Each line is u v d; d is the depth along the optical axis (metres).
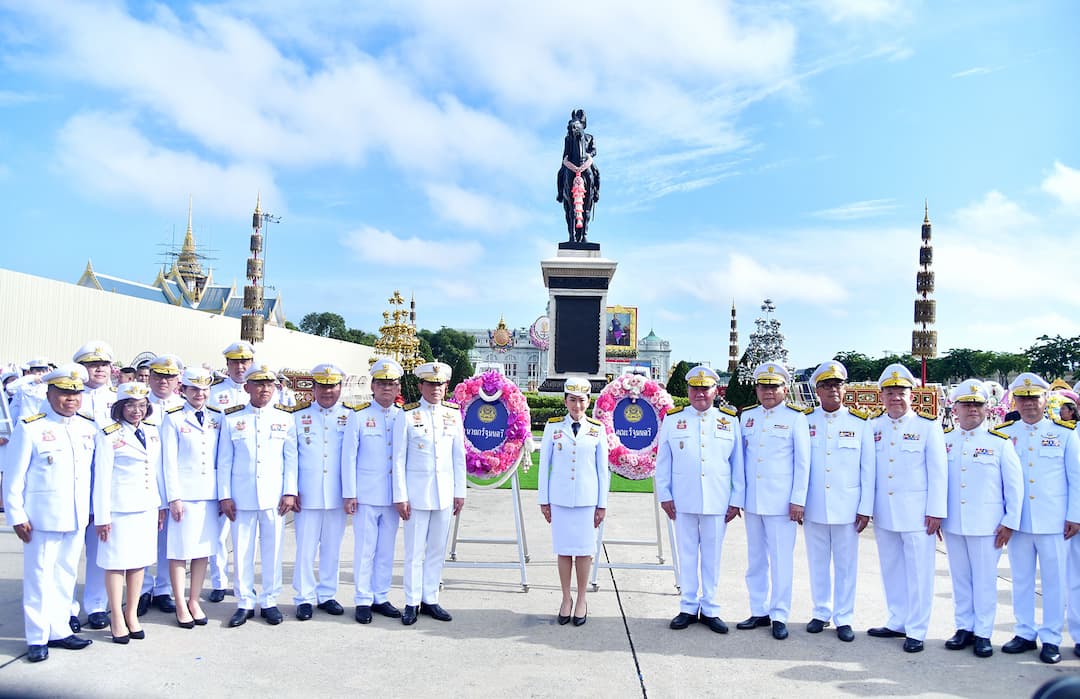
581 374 25.25
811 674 5.28
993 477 5.88
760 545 6.50
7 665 5.20
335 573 6.77
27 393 8.70
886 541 6.27
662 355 105.94
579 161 26.70
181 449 6.24
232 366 7.81
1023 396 6.05
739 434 6.63
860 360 86.00
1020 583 5.94
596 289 25.38
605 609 6.88
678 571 7.75
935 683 5.16
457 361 89.75
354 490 6.55
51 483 5.45
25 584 5.38
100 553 5.73
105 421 5.87
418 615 6.57
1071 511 5.76
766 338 44.06
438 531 6.66
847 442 6.30
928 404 19.50
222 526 6.88
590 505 6.45
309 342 44.91
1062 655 5.85
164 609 6.63
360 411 6.77
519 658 5.52
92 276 56.19
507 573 8.30
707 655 5.66
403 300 33.53
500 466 7.87
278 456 6.49
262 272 36.75
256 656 5.48
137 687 4.83
